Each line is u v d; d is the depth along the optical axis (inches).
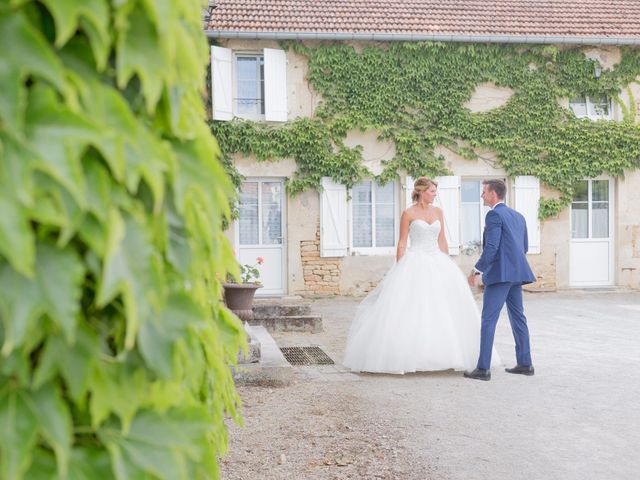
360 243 593.0
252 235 580.1
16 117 32.2
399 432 190.4
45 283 35.0
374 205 591.2
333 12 595.5
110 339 42.3
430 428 194.4
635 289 615.5
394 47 582.2
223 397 63.1
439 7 622.5
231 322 64.4
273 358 268.1
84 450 38.9
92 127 34.7
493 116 595.2
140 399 42.0
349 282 585.0
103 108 37.5
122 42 38.4
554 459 167.6
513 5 637.3
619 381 257.8
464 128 591.5
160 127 44.7
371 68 581.3
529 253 605.3
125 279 37.0
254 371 251.1
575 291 603.2
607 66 610.9
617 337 369.4
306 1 607.5
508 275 253.4
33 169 34.4
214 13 567.2
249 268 378.6
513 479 153.8
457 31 589.0
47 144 33.6
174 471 40.5
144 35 40.2
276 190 581.9
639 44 598.9
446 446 177.8
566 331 392.2
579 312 479.2
